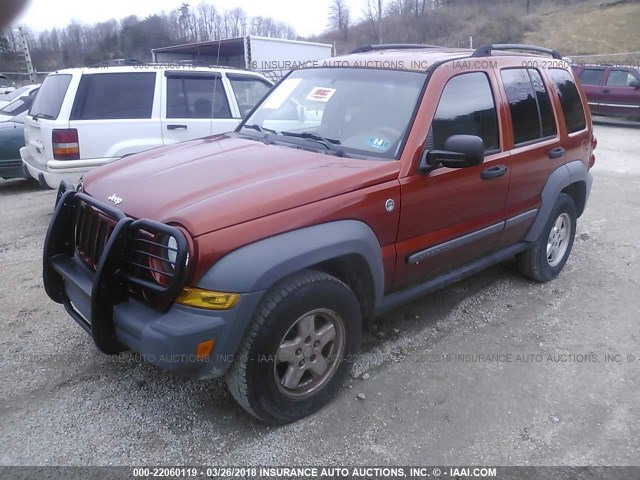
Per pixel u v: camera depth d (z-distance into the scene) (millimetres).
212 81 7047
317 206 2857
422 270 3590
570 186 5027
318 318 3025
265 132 3990
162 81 6688
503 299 4625
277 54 15961
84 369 3506
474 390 3375
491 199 3902
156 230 2572
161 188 2965
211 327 2545
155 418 3061
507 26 41281
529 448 2906
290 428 3012
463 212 3695
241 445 2877
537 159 4285
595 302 4613
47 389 3293
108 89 6430
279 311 2717
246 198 2725
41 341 3842
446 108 3564
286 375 2939
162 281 2619
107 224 2900
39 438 2887
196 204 2689
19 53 12906
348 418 3096
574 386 3439
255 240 2645
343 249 2918
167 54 16422
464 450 2881
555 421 3115
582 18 44000
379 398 3275
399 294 3561
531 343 3936
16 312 4289
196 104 6918
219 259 2564
